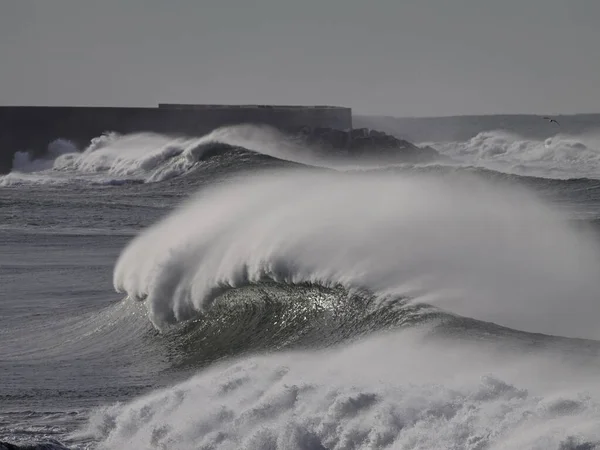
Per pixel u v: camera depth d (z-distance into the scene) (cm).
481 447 3158
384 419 3434
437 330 4778
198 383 4519
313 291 5956
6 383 5278
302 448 3491
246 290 6353
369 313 5428
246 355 5588
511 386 3522
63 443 4000
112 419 4247
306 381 4088
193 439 3806
